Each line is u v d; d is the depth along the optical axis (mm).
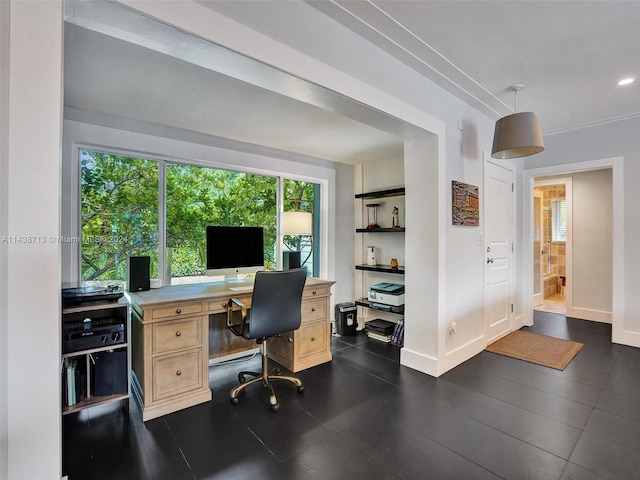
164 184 2975
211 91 2244
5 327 1010
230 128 2969
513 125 2502
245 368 2887
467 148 2971
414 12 1756
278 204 3834
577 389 2369
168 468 1599
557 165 3770
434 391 2369
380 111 2105
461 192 2854
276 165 3666
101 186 2676
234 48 1434
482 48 2104
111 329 2041
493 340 3426
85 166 2609
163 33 1323
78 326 2004
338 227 4324
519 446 1726
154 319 2084
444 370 2686
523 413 2055
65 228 2445
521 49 2119
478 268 3141
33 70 1026
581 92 2742
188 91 2240
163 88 2193
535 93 2762
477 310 3127
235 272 2900
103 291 2102
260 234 3066
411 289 2816
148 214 2891
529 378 2564
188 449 1743
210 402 2258
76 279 2490
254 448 1748
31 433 1049
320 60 1750
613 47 2094
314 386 2494
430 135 2609
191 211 3158
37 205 1041
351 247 4484
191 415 2090
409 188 2807
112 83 2121
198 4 1339
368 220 4379
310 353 2904
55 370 1078
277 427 1944
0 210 993
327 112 2613
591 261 4344
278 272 2256
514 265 3832
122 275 2750
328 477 1522
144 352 2049
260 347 3291
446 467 1575
